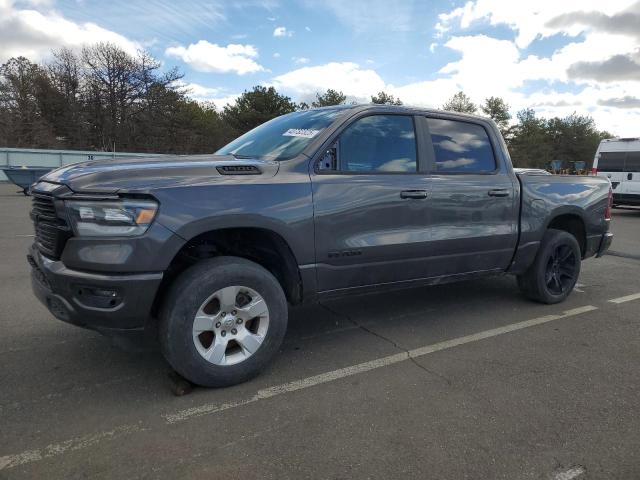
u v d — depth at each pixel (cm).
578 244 559
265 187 337
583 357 397
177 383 329
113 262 288
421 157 426
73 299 296
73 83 5147
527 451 266
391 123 415
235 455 259
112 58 4950
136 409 305
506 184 476
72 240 292
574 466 254
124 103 5041
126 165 324
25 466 247
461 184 440
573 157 9069
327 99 6022
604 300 571
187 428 285
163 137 5172
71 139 5056
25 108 5056
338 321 481
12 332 434
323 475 244
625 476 247
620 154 1597
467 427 289
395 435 279
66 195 292
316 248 360
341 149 382
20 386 334
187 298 311
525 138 7912
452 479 243
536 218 502
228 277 323
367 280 396
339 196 368
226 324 330
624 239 1071
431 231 421
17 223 1145
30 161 3070
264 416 299
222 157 378
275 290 344
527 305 541
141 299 296
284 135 405
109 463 251
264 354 345
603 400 325
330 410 307
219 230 344
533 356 398
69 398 318
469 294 582
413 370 368
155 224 296
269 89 5447
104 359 379
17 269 672
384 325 470
